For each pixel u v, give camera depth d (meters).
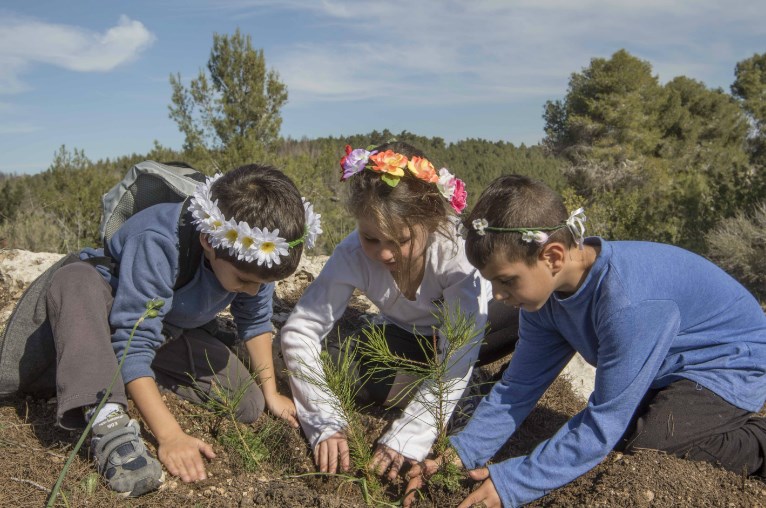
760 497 2.02
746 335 2.26
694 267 2.21
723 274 2.31
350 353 2.62
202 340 2.52
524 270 1.91
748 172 9.80
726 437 2.14
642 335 1.98
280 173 2.13
